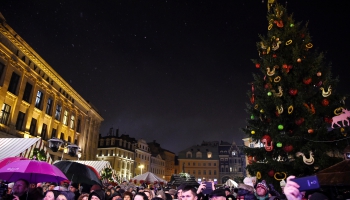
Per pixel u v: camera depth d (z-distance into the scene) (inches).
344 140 382.3
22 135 1207.6
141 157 3193.9
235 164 3491.6
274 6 500.4
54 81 1505.9
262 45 472.4
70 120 1726.1
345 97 398.6
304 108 390.6
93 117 2135.8
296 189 77.5
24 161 254.1
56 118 1558.8
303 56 438.9
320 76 421.7
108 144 2802.7
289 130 420.2
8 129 1109.1
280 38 460.4
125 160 2844.5
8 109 1137.4
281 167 387.5
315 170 385.1
